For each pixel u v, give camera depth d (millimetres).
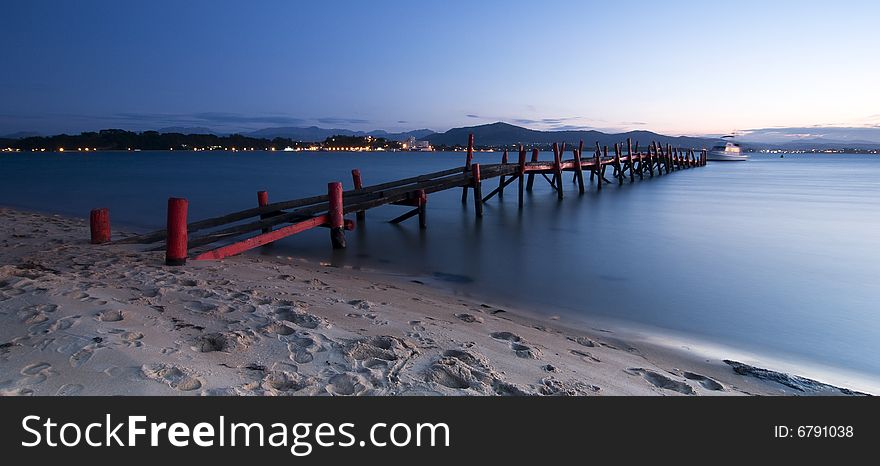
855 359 5574
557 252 11758
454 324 5355
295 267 8852
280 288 6293
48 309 4484
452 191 29750
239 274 7023
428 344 4422
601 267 10180
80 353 3549
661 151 51812
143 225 15383
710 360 5145
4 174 45094
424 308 6152
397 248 11820
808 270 10062
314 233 13109
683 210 20844
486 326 5496
